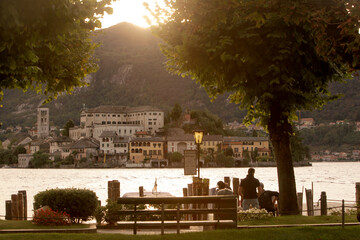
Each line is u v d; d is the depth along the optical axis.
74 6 13.74
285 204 23.30
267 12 19.72
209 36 20.69
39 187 86.44
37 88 19.64
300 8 18.31
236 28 20.39
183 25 21.88
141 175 146.50
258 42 20.06
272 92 21.88
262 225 18.83
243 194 22.61
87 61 21.55
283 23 20.02
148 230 19.88
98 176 141.62
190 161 24.80
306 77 21.20
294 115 24.55
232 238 15.83
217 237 15.89
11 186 89.62
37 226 20.53
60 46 16.16
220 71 21.94
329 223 19.39
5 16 11.72
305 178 114.50
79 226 20.47
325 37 18.75
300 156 160.25
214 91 24.27
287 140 23.48
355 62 18.78
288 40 20.14
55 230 18.77
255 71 20.83
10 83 16.83
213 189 28.88
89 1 15.27
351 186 69.94
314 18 17.95
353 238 16.28
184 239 15.64
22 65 15.17
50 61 18.27
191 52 21.11
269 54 20.45
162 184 90.88
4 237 16.12
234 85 23.34
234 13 20.02
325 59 20.75
